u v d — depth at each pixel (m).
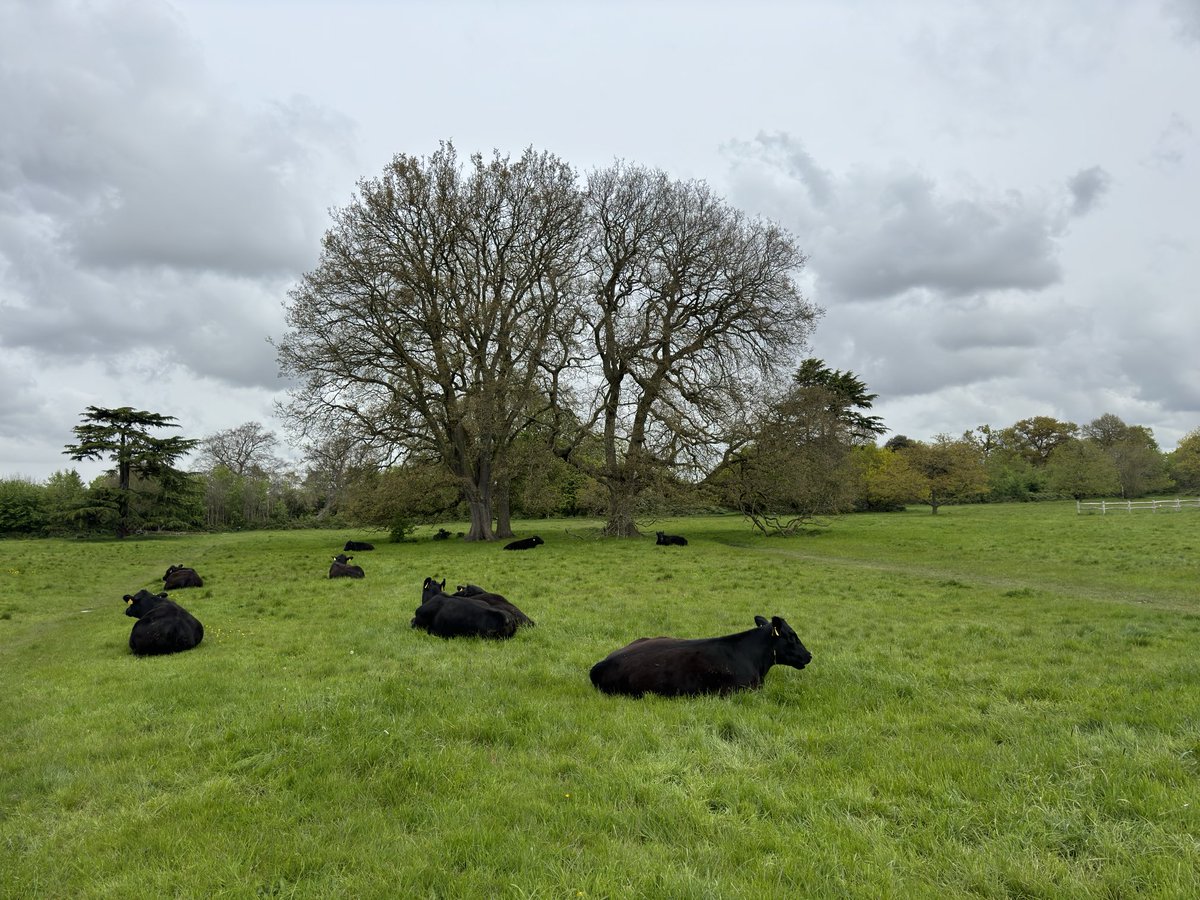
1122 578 18.59
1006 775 5.24
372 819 4.72
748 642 8.14
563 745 6.16
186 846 4.42
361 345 35.78
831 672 8.80
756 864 4.09
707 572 21.25
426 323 35.03
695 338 36.78
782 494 36.34
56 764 5.94
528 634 11.41
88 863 4.28
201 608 15.42
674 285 36.19
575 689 7.96
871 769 5.44
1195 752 5.54
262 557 31.52
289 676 8.88
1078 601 14.95
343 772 5.53
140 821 4.81
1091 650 10.11
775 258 36.75
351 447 35.06
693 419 35.69
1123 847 4.11
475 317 34.97
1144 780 4.97
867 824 4.55
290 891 3.90
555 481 40.81
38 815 5.04
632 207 37.56
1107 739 5.93
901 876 3.94
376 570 23.58
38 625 14.26
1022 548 27.34
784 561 24.72
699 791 5.09
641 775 5.39
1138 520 40.72
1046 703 7.28
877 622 12.45
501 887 3.89
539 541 33.22
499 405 33.56
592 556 27.33
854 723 6.65
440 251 35.84
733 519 61.12
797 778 5.35
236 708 7.32
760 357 36.94
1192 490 90.31
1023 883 3.79
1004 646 10.46
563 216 36.19
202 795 5.16
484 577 20.39
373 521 40.81
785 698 7.64
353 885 3.94
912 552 27.44
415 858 4.19
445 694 7.70
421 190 34.88
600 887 3.82
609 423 38.06
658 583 18.64
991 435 114.19
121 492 56.94
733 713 6.91
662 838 4.46
